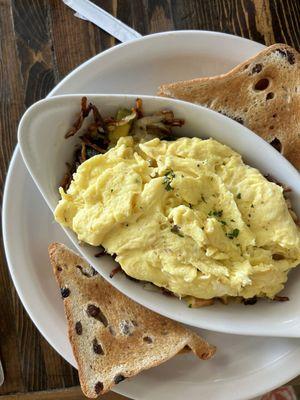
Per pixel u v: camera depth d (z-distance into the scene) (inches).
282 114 12.0
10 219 12.5
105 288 12.3
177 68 12.9
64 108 11.1
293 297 11.2
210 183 10.9
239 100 12.1
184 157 11.1
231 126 11.2
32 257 12.6
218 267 10.4
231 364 12.3
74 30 14.1
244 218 10.8
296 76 11.8
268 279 10.7
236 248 10.6
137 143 11.6
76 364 12.0
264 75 12.0
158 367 12.3
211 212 10.8
